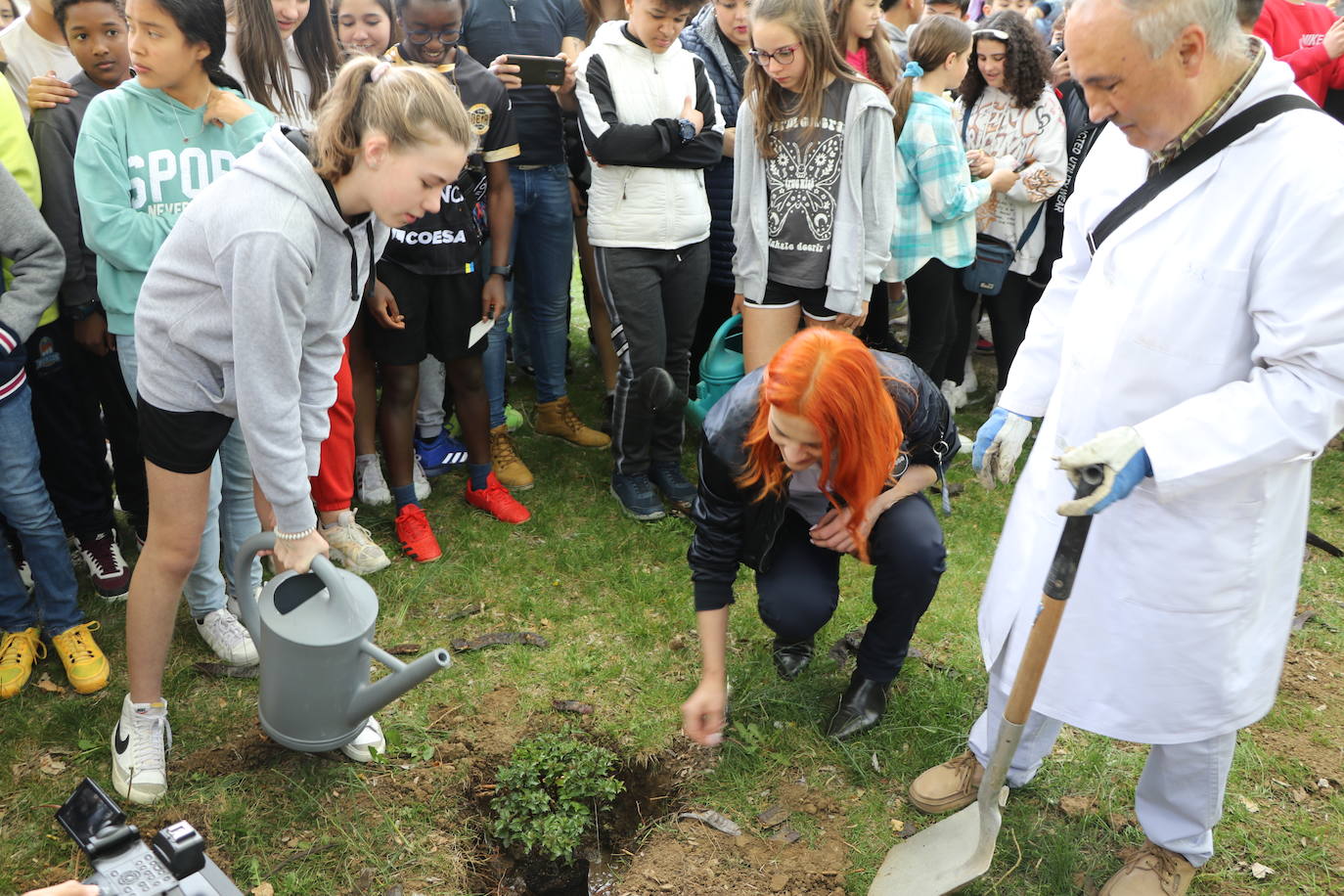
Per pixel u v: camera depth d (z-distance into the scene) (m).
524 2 4.06
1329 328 1.71
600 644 3.25
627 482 4.00
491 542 3.77
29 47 3.27
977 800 2.44
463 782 2.72
